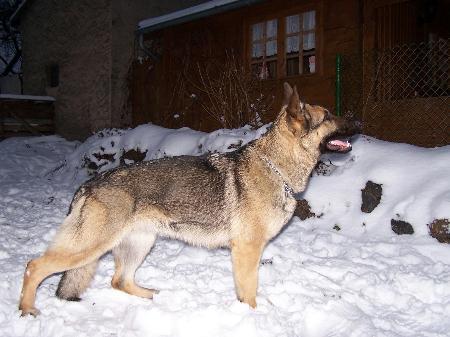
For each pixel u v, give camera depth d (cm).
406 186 220
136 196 140
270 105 351
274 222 143
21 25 601
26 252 194
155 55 459
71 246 135
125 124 482
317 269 177
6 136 524
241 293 142
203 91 404
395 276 169
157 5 501
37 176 415
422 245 195
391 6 328
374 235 212
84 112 505
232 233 142
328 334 131
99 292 153
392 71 297
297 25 360
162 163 145
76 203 139
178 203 142
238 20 395
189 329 129
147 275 174
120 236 139
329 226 227
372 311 147
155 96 457
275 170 143
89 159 389
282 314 140
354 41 322
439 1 385
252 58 390
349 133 154
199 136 319
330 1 334
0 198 311
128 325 131
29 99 530
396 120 282
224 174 144
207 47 414
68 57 525
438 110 267
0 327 127
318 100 342
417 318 141
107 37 475
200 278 168
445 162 221
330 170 246
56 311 137
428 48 351
